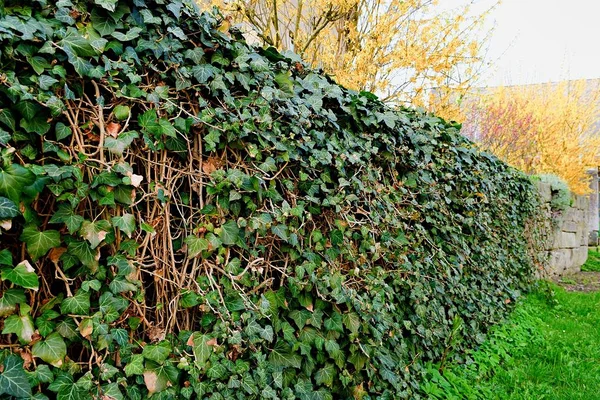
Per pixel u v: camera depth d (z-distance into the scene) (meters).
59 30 1.20
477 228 3.69
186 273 1.50
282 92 1.83
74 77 1.25
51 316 1.15
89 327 1.18
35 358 1.14
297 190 1.91
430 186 2.89
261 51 1.92
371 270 2.22
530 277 5.55
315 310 1.88
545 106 11.61
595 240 12.48
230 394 1.46
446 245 3.14
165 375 1.33
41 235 1.13
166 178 1.47
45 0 1.19
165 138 1.44
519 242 5.08
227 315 1.50
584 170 11.21
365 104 2.40
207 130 1.57
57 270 1.19
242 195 1.63
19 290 1.09
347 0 4.52
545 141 11.05
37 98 1.12
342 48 5.24
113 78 1.33
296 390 1.77
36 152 1.17
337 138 2.18
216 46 1.63
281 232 1.70
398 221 2.51
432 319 2.74
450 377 2.77
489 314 3.76
